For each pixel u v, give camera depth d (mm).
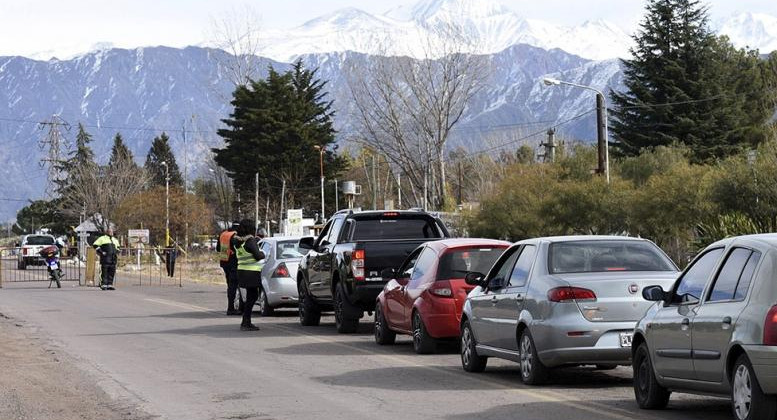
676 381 23844
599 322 27812
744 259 22172
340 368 34750
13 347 42719
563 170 121562
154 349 41750
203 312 63406
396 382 31062
